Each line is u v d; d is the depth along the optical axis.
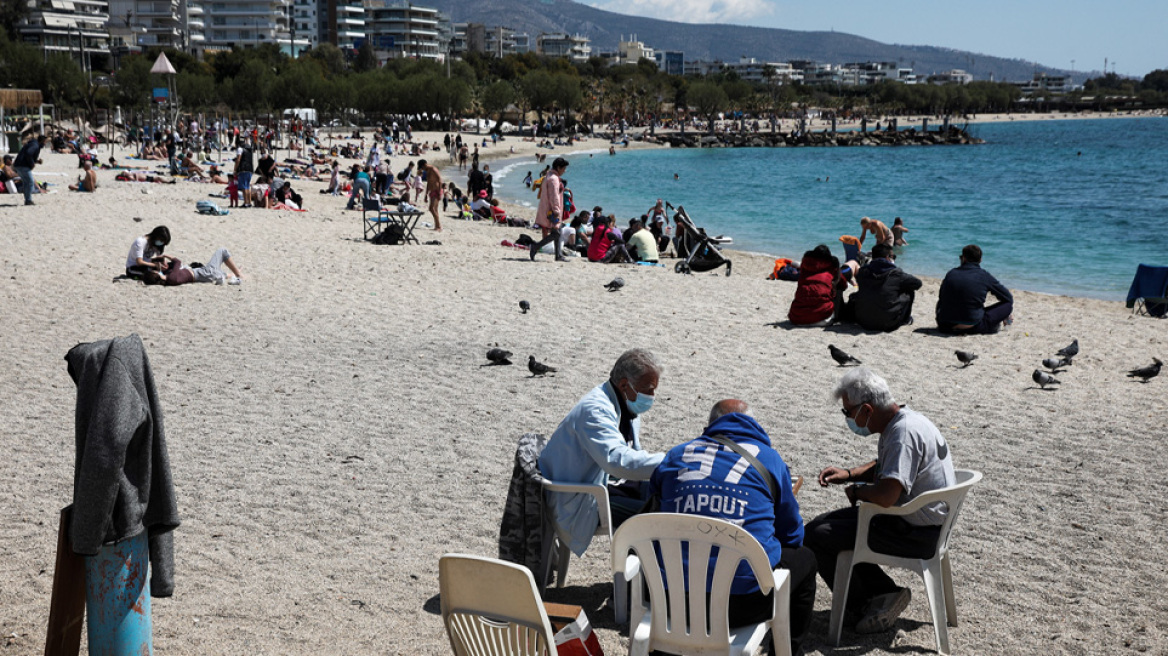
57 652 4.03
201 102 93.56
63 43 146.38
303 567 5.75
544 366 10.27
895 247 27.89
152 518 4.10
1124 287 21.52
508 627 3.73
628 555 4.61
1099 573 5.71
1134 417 8.99
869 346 12.06
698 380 10.30
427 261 18.62
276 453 7.87
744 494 4.41
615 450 5.16
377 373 10.45
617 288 15.68
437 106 107.12
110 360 3.84
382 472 7.47
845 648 4.98
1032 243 29.81
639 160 91.06
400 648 4.75
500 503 6.87
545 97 124.88
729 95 185.25
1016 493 7.05
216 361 10.84
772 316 13.91
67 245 18.27
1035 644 4.90
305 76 98.38
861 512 4.94
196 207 25.56
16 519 6.36
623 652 4.83
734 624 4.29
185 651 4.62
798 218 37.34
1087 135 171.25
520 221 28.59
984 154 110.44
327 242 20.84
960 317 12.72
